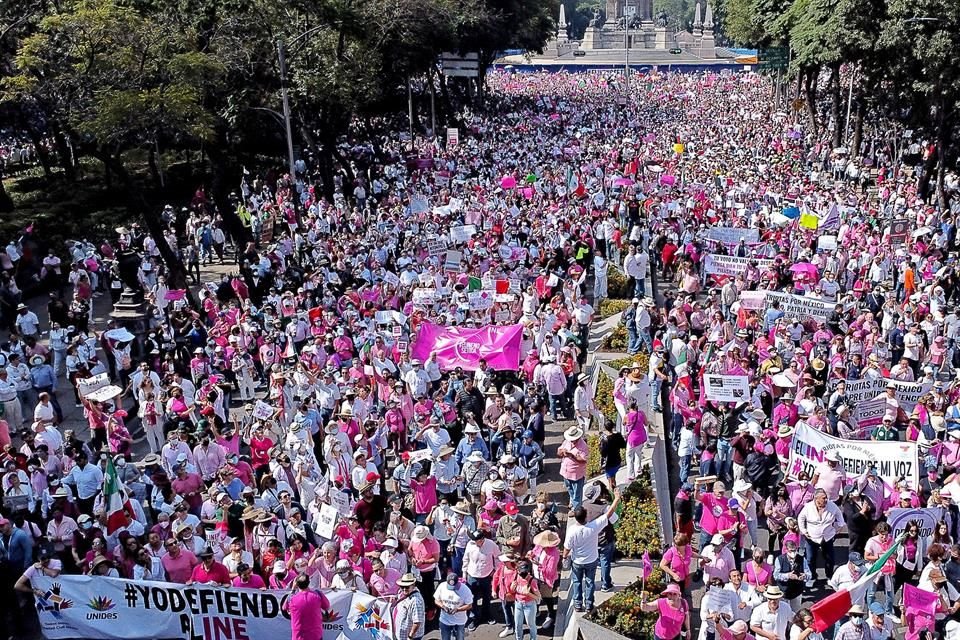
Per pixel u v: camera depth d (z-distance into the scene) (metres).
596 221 44.00
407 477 21.12
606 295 38.88
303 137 59.12
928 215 47.59
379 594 16.94
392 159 71.56
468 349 28.12
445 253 38.41
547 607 18.55
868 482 19.72
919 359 29.19
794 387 25.22
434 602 18.19
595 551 17.97
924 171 57.62
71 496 20.67
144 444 27.27
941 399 24.14
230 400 29.31
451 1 77.69
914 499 18.83
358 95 55.59
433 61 77.88
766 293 31.28
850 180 65.31
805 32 60.69
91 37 34.66
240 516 19.31
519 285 33.53
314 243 42.66
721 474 23.45
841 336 27.94
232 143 53.78
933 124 54.81
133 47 35.97
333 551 17.38
